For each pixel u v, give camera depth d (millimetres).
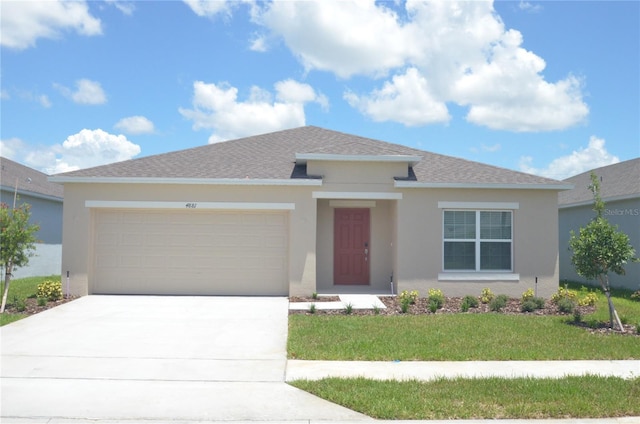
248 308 13695
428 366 8758
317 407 6863
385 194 15945
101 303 14242
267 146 18594
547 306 14414
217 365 8758
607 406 6812
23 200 22953
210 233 15844
